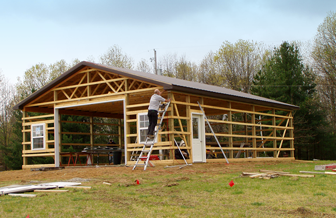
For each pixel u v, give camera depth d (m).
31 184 9.34
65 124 25.09
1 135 35.22
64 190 7.71
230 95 15.83
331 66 30.58
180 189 7.62
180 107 19.06
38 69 37.38
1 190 7.62
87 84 15.63
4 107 35.69
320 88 33.03
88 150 16.16
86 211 5.80
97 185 8.51
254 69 39.50
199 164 13.56
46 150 16.80
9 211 5.93
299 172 10.06
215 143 18.12
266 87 29.61
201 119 14.70
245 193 6.92
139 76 13.79
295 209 5.48
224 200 6.37
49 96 17.69
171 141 13.14
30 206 6.27
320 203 5.90
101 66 14.77
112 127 30.06
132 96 15.30
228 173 10.57
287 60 31.38
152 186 8.10
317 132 30.28
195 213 5.50
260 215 5.25
